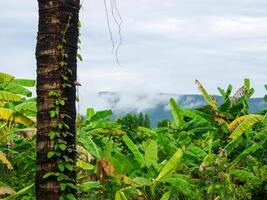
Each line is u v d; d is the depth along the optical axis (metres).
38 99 7.78
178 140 13.68
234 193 11.52
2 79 11.83
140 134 14.46
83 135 11.42
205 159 11.75
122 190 9.45
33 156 10.93
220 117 13.43
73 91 7.88
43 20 7.75
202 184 11.45
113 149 13.19
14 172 10.74
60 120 7.74
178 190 11.06
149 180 10.01
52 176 7.71
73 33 7.83
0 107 11.18
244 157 12.80
